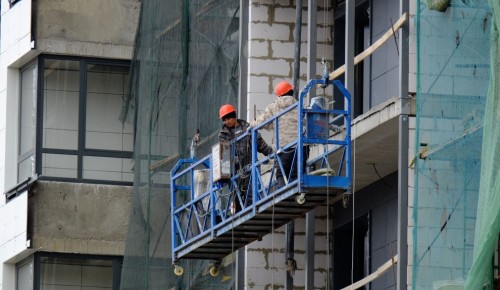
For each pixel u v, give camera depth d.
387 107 34.78
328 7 39.94
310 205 34.31
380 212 38.16
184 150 41.56
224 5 40.78
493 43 30.80
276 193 33.97
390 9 37.97
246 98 39.53
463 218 32.03
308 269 37.72
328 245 38.62
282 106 34.34
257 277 38.94
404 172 34.22
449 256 32.03
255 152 34.59
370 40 38.69
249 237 36.03
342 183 33.41
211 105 40.84
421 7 32.81
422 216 32.34
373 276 35.41
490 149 30.42
